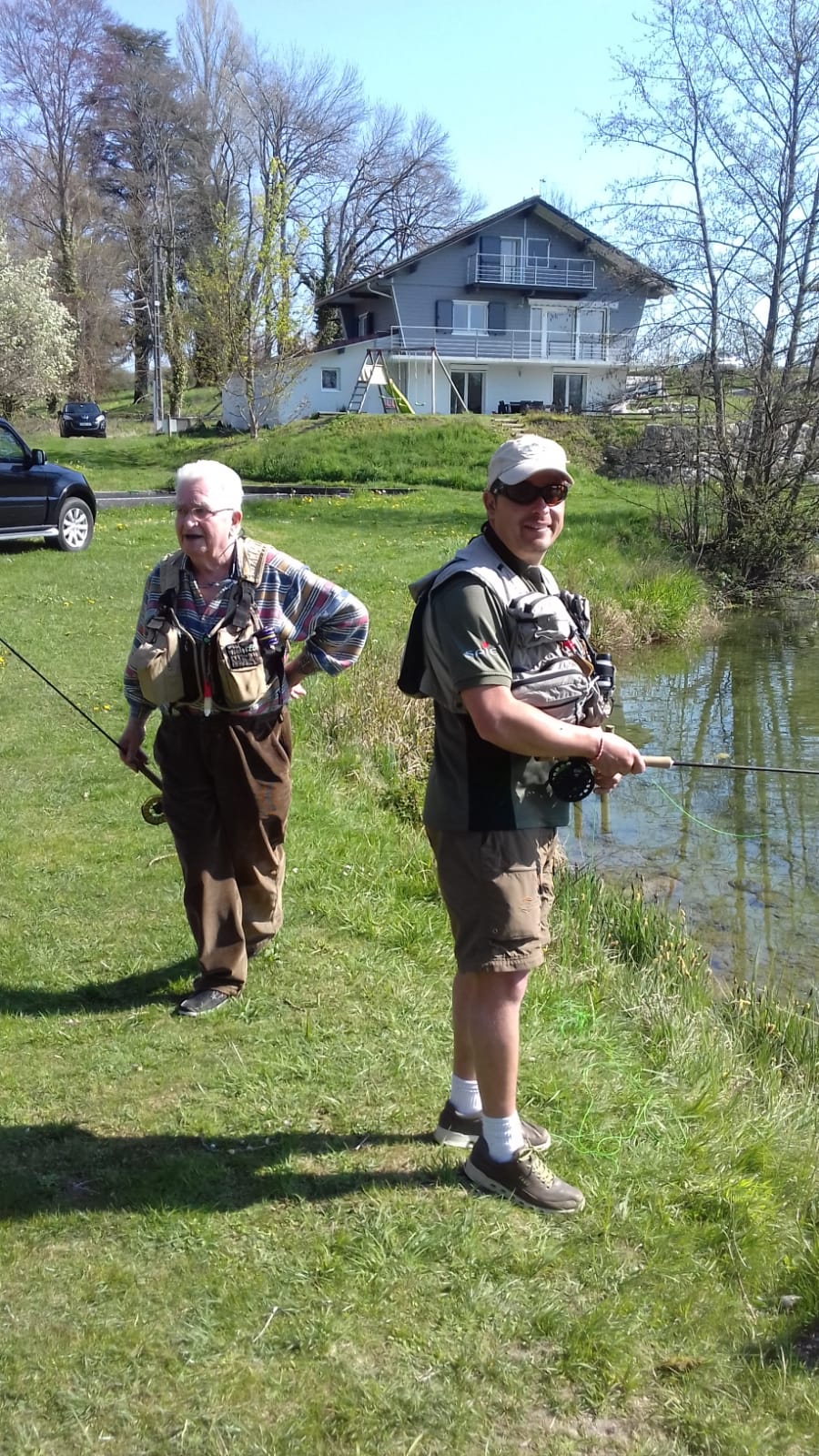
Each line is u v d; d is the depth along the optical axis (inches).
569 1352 94.6
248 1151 121.5
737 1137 130.9
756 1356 95.8
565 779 106.3
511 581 105.7
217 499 141.6
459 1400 90.0
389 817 258.2
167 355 2049.7
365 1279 102.3
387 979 163.6
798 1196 122.2
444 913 195.8
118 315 2353.6
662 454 768.9
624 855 285.3
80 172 2267.5
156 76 2237.9
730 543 714.8
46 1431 86.4
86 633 402.9
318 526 759.1
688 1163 123.2
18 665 355.3
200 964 155.8
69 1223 109.5
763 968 224.4
